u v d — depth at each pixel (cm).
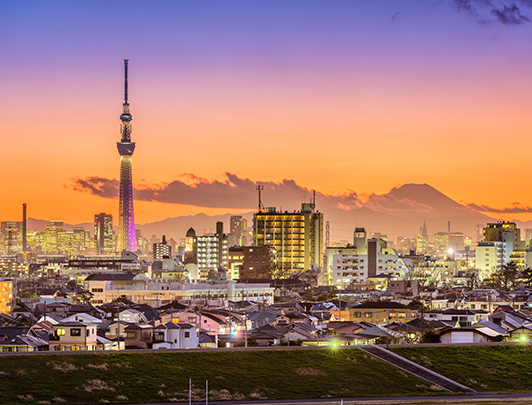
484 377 14512
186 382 12838
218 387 12825
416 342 17425
